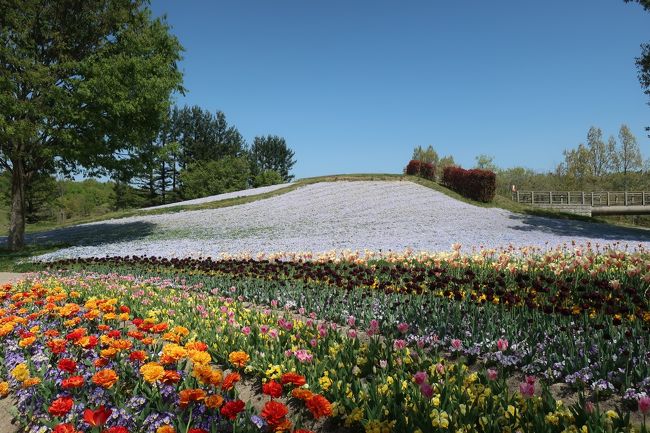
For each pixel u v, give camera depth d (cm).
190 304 736
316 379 420
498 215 2708
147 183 6238
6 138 1789
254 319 622
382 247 1533
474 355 491
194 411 354
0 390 422
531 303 580
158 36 2111
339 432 362
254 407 394
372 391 371
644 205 4131
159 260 1283
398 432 323
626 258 1015
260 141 8088
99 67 1839
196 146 6444
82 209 6462
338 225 2273
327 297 744
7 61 1827
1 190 4850
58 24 1975
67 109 1806
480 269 958
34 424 391
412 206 2889
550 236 1919
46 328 600
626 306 629
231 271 1039
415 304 647
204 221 2570
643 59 2427
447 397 353
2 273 1351
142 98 1938
